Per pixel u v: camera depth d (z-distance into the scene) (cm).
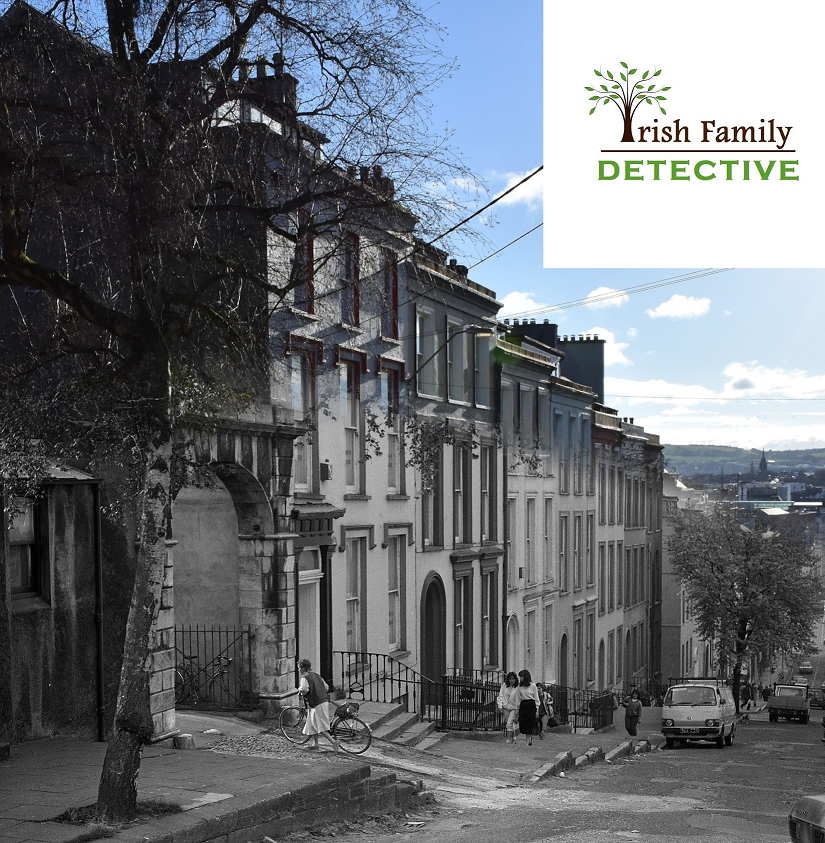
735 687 5312
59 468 1465
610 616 5147
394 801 1473
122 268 1241
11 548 1429
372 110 1174
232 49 1163
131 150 1134
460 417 3195
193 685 1955
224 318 1252
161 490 1131
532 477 3922
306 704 1658
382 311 2598
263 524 1931
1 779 1220
